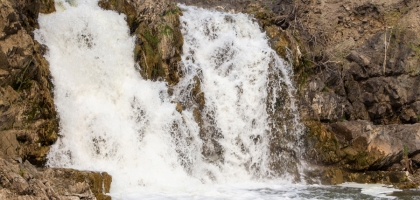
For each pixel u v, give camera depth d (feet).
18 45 44.86
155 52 57.11
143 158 49.60
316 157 57.11
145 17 58.75
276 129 59.21
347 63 68.23
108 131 48.78
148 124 51.88
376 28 71.00
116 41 55.77
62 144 46.68
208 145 54.85
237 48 62.08
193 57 60.54
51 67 49.90
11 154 41.73
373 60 66.33
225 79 59.47
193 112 55.47
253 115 58.49
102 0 58.85
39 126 45.01
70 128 47.70
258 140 57.72
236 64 60.95
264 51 61.72
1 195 32.68
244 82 59.67
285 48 63.77
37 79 46.62
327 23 73.92
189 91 56.70
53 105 47.73
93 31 54.34
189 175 51.62
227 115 57.31
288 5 74.28
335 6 74.74
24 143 43.47
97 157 47.78
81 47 53.21
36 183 35.29
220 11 71.36
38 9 52.47
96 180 41.11
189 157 52.54
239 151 56.24
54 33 52.16
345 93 66.54
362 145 56.39
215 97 57.93
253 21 66.90
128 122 51.37
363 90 66.23
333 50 70.74
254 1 76.18
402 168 57.00
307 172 56.29
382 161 55.67
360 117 65.41
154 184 47.39
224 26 64.95
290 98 61.41
